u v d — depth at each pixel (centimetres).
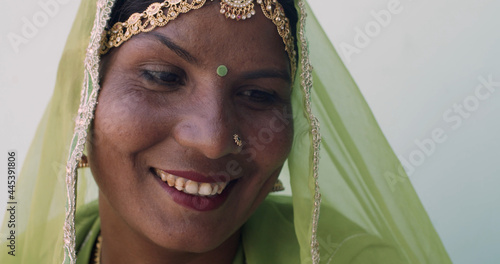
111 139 100
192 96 99
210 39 97
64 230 104
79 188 138
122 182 103
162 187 104
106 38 101
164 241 104
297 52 112
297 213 118
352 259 131
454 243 206
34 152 135
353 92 133
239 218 109
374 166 134
